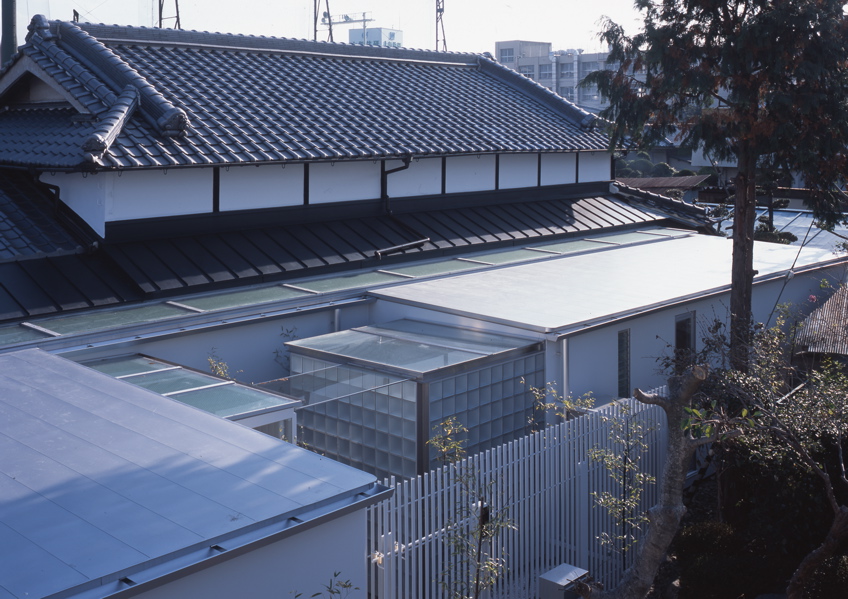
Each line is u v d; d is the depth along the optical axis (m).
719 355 15.38
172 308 12.56
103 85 15.22
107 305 12.58
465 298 14.08
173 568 5.43
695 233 21.55
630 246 19.67
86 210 14.05
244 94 17.34
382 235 17.06
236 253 14.80
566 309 13.42
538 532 10.19
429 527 8.92
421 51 23.48
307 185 16.55
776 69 13.14
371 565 8.16
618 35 14.70
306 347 12.30
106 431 7.62
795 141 13.77
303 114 17.25
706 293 15.16
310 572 6.50
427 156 17.59
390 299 14.16
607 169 23.20
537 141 20.33
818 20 13.07
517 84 24.14
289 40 20.36
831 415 9.80
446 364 11.21
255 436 7.67
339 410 11.70
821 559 7.76
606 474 11.20
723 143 14.37
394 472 11.25
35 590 4.98
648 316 14.58
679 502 6.83
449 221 18.61
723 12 13.81
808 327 17.42
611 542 10.37
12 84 16.98
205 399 9.81
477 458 9.32
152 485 6.51
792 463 9.89
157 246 14.21
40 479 6.54
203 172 14.96
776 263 18.91
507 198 20.48
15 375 9.18
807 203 14.85
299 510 6.21
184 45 18.53
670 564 10.93
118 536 5.68
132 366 11.07
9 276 12.42
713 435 7.18
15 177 15.18
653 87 14.77
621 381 14.11
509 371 12.07
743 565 9.91
